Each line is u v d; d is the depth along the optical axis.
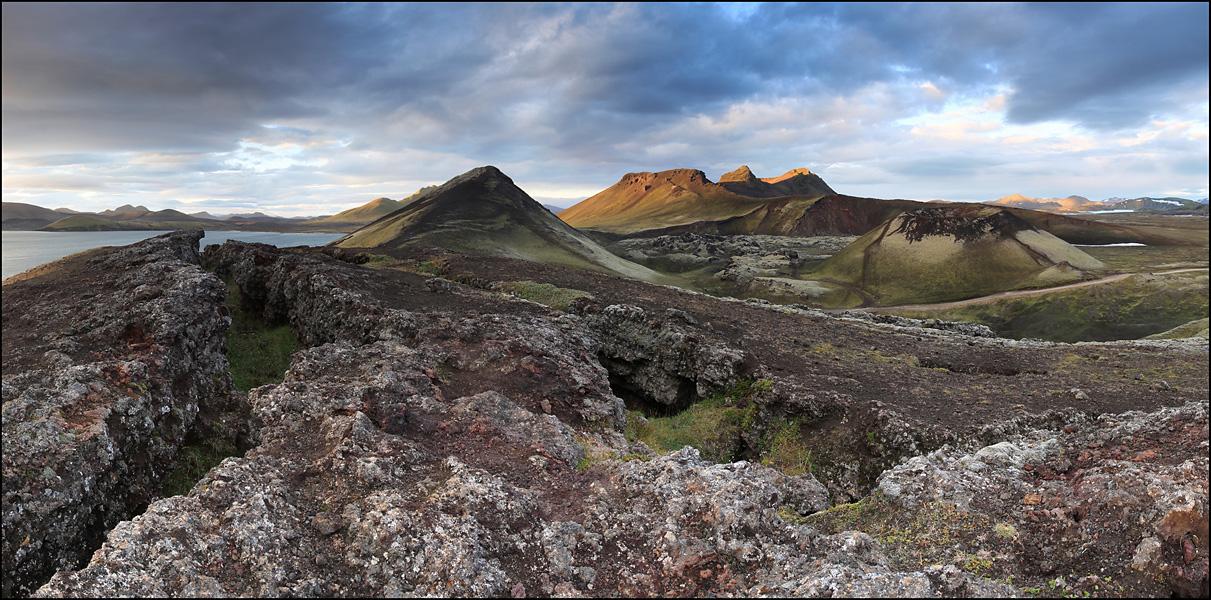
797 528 9.09
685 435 23.27
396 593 7.50
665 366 29.25
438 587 7.52
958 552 8.62
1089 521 8.48
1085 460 10.97
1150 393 23.48
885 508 10.31
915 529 9.43
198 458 15.55
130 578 7.21
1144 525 7.90
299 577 7.75
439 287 34.84
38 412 12.45
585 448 14.20
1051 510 8.98
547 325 27.97
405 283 35.84
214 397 18.58
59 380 13.93
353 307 27.02
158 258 31.81
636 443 17.20
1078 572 7.77
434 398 15.26
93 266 32.09
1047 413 20.52
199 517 8.45
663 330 29.98
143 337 18.89
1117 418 14.10
